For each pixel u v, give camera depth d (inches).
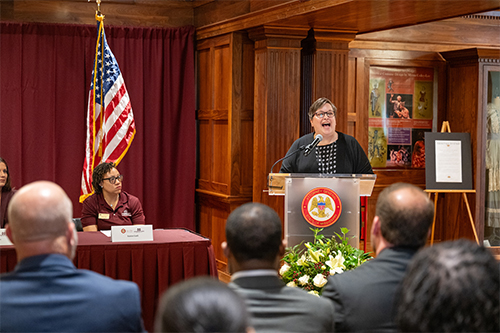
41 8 225.1
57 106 223.6
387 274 60.1
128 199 161.5
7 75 218.4
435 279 34.5
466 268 34.3
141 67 231.6
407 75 250.2
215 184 232.1
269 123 209.9
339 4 167.8
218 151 231.0
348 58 230.4
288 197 117.1
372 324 58.7
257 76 211.3
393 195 62.4
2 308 52.9
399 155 251.3
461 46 253.9
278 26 203.9
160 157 237.6
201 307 28.8
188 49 237.1
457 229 249.0
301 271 97.0
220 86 227.5
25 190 57.2
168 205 239.9
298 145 155.6
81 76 225.0
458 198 248.1
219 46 227.3
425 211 60.9
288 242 117.5
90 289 55.3
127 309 56.1
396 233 61.1
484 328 33.5
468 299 33.4
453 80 249.9
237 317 28.9
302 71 219.3
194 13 244.5
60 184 225.8
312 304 54.6
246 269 55.9
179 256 132.0
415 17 187.0
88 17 230.8
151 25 239.0
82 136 226.5
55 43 221.9
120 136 188.5
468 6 169.0
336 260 95.3
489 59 237.3
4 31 216.7
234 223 56.5
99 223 154.9
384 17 188.2
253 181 215.5
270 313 53.4
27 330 52.6
